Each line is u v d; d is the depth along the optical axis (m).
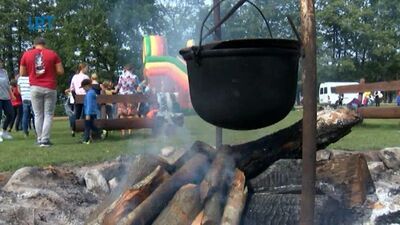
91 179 3.89
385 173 4.36
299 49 2.24
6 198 3.48
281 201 2.72
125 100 8.20
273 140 2.96
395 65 45.94
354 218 3.06
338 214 2.92
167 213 2.47
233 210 2.41
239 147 2.93
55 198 3.49
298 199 2.71
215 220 2.34
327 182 3.18
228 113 2.25
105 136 7.96
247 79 2.19
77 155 5.26
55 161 4.78
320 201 2.73
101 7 14.82
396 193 3.59
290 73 2.27
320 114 3.18
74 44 20.98
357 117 3.17
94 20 16.20
